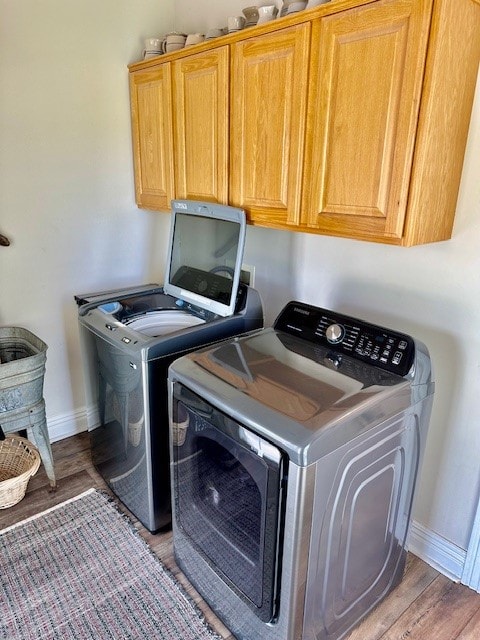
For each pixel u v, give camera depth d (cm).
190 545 159
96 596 160
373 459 128
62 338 238
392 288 169
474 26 120
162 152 212
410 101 116
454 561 170
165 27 234
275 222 163
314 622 130
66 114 212
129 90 228
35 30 194
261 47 151
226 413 124
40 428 200
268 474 114
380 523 144
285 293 211
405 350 136
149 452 173
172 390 146
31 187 210
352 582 141
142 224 253
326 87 134
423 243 133
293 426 109
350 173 134
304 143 146
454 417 160
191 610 156
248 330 188
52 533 186
